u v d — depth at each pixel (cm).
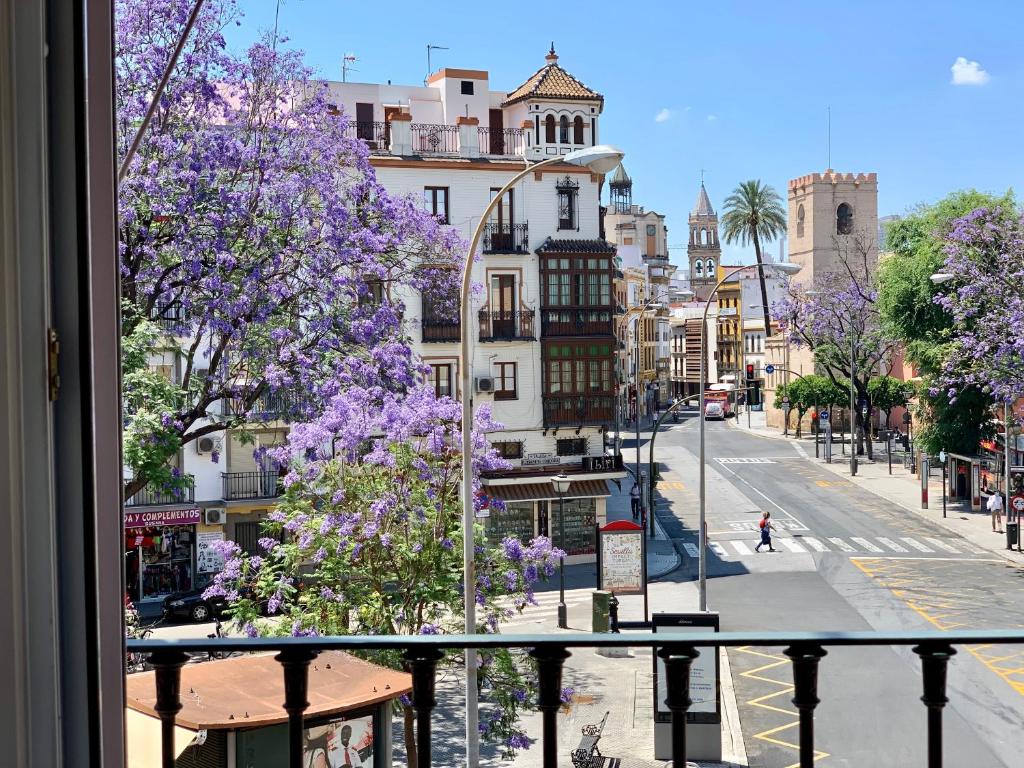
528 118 5081
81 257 258
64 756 257
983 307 4684
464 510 1756
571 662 2977
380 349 2244
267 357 2147
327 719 865
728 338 15625
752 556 4819
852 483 7069
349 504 1978
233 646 353
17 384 248
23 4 250
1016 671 2772
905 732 2269
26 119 250
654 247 17938
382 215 2492
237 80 2300
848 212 12731
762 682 2814
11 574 247
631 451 9062
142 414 1875
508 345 4744
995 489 5453
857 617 3581
